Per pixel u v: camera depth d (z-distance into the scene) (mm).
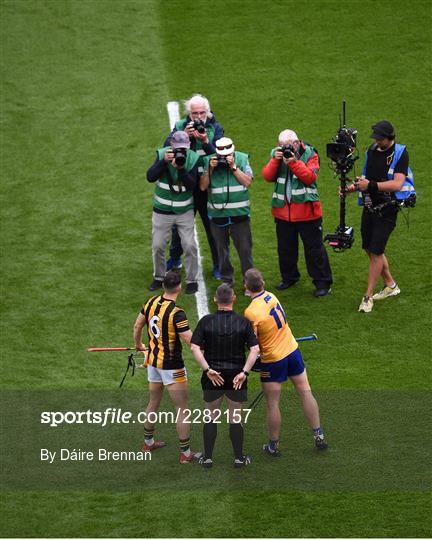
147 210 60375
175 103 68688
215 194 52344
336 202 60844
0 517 41750
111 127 67000
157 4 77188
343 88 69438
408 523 41312
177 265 55969
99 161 64312
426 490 42812
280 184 52719
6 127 67000
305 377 44062
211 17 75875
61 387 48188
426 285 54281
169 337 42812
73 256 56844
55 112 68188
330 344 50469
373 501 42312
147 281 55031
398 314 52344
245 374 42031
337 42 73125
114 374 48969
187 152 51719
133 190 61906
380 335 51000
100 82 70562
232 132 66188
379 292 53625
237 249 53562
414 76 70250
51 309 53000
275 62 71812
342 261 56500
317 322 52000
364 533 40875
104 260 56594
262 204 60844
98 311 52844
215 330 42281
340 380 48219
